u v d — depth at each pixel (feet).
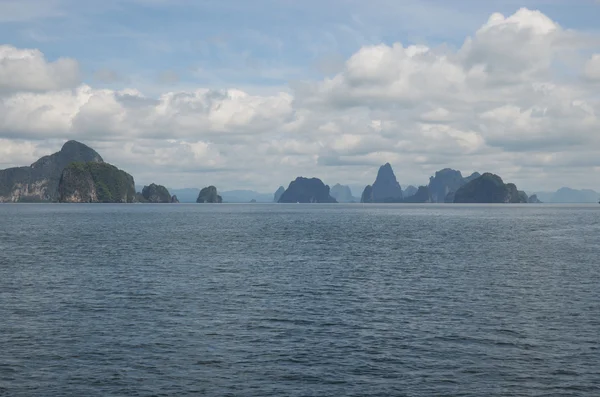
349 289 135.33
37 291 130.82
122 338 90.07
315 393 67.62
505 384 70.49
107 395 66.64
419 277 155.12
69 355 81.10
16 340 88.43
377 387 69.46
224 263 185.26
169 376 72.90
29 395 66.33
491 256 208.33
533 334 93.25
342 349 84.64
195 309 111.96
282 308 113.19
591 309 112.57
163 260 192.85
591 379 72.13
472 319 103.91
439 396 66.85
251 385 70.03
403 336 91.91
